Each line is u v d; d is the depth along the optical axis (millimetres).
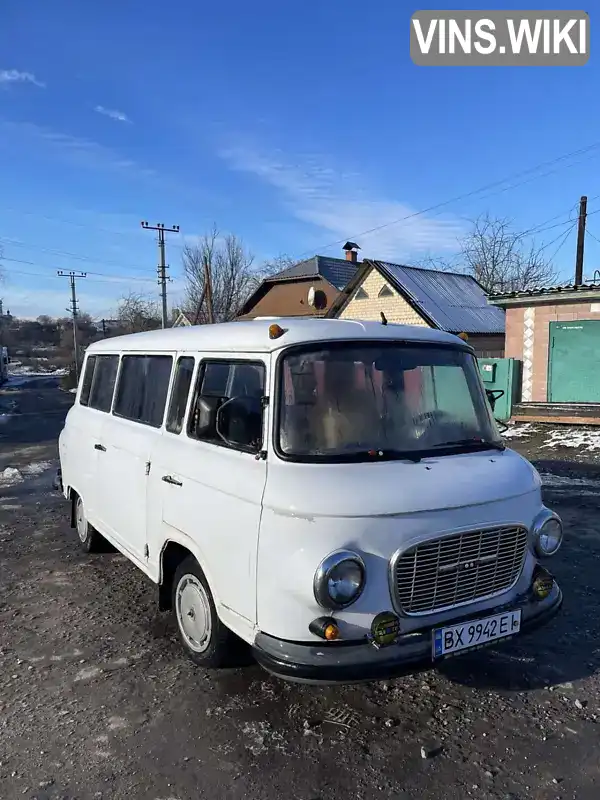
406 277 24688
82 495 5855
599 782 2812
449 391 3711
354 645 2807
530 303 16734
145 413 4570
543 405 15656
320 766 2934
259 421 3229
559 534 3549
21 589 5316
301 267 35250
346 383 3338
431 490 3049
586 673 3771
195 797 2744
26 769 2938
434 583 3012
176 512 3760
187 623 3838
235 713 3365
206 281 37125
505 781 2822
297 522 2850
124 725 3273
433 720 3295
